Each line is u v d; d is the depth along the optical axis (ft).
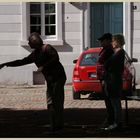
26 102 58.13
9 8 73.87
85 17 74.13
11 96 62.75
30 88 69.77
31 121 45.75
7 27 74.02
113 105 39.14
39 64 38.63
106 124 41.27
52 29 74.49
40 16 74.33
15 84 73.51
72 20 74.13
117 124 39.60
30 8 74.43
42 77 73.67
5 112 51.37
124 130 40.65
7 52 74.08
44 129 41.57
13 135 38.93
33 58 38.78
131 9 74.49
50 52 38.06
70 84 73.31
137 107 54.19
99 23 75.36
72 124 43.80
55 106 38.60
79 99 59.57
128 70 55.83
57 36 74.02
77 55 74.13
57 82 38.32
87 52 58.85
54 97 38.45
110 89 38.78
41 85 72.79
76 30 74.18
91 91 57.62
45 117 48.03
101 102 57.47
